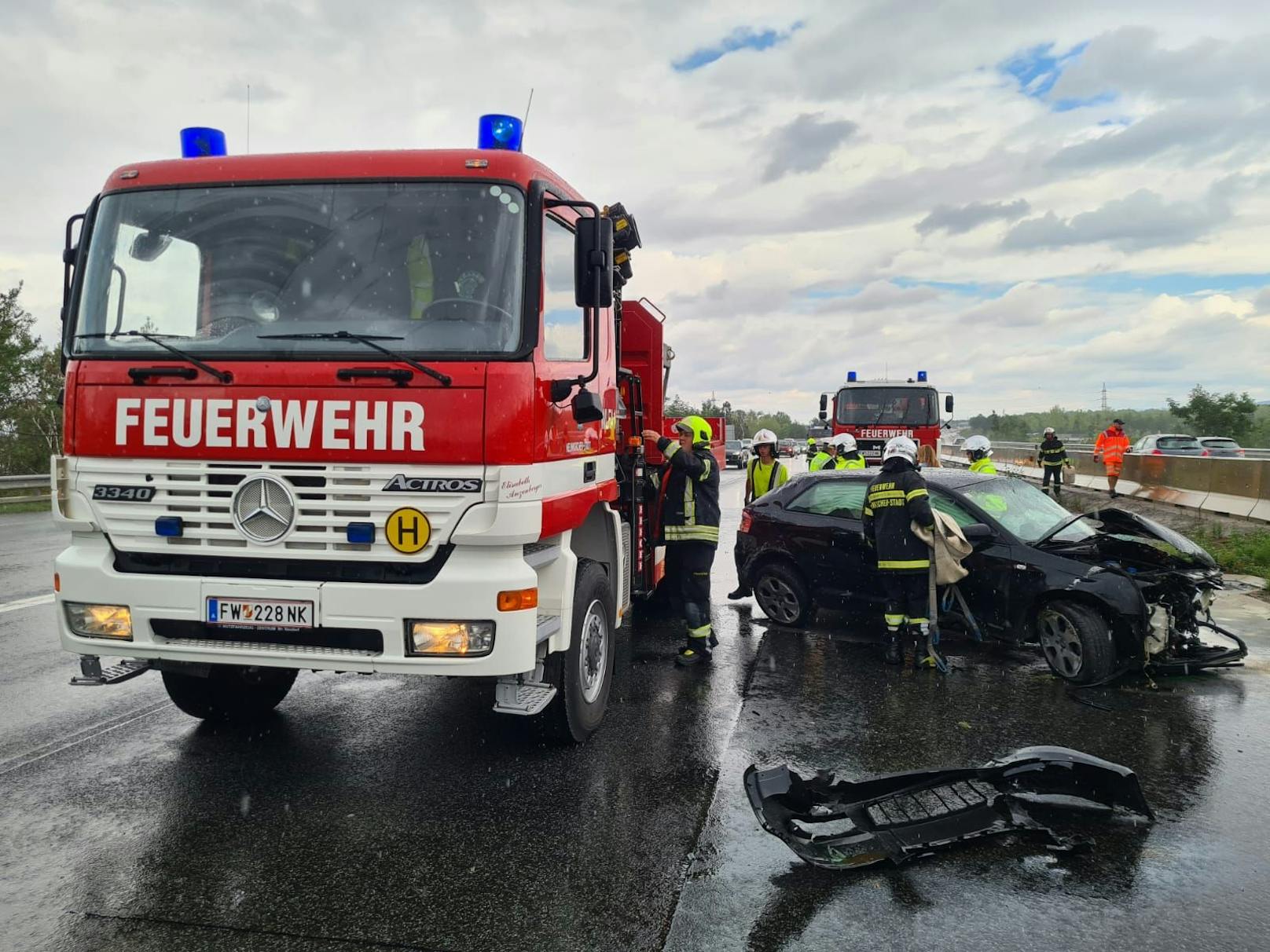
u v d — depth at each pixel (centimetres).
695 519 659
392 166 420
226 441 394
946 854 365
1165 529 678
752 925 310
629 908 320
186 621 401
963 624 676
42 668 626
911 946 298
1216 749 488
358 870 346
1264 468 1461
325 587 386
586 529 531
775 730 514
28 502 1969
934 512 642
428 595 382
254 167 428
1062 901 328
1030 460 2988
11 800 408
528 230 408
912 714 546
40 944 294
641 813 400
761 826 382
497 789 425
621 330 689
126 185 436
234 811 399
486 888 333
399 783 432
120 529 407
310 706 552
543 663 438
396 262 410
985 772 406
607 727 518
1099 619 605
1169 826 392
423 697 574
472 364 386
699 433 673
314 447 388
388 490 385
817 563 769
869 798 394
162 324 415
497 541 382
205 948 293
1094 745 493
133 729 506
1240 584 1038
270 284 413
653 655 694
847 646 730
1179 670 637
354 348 394
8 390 2859
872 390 1898
